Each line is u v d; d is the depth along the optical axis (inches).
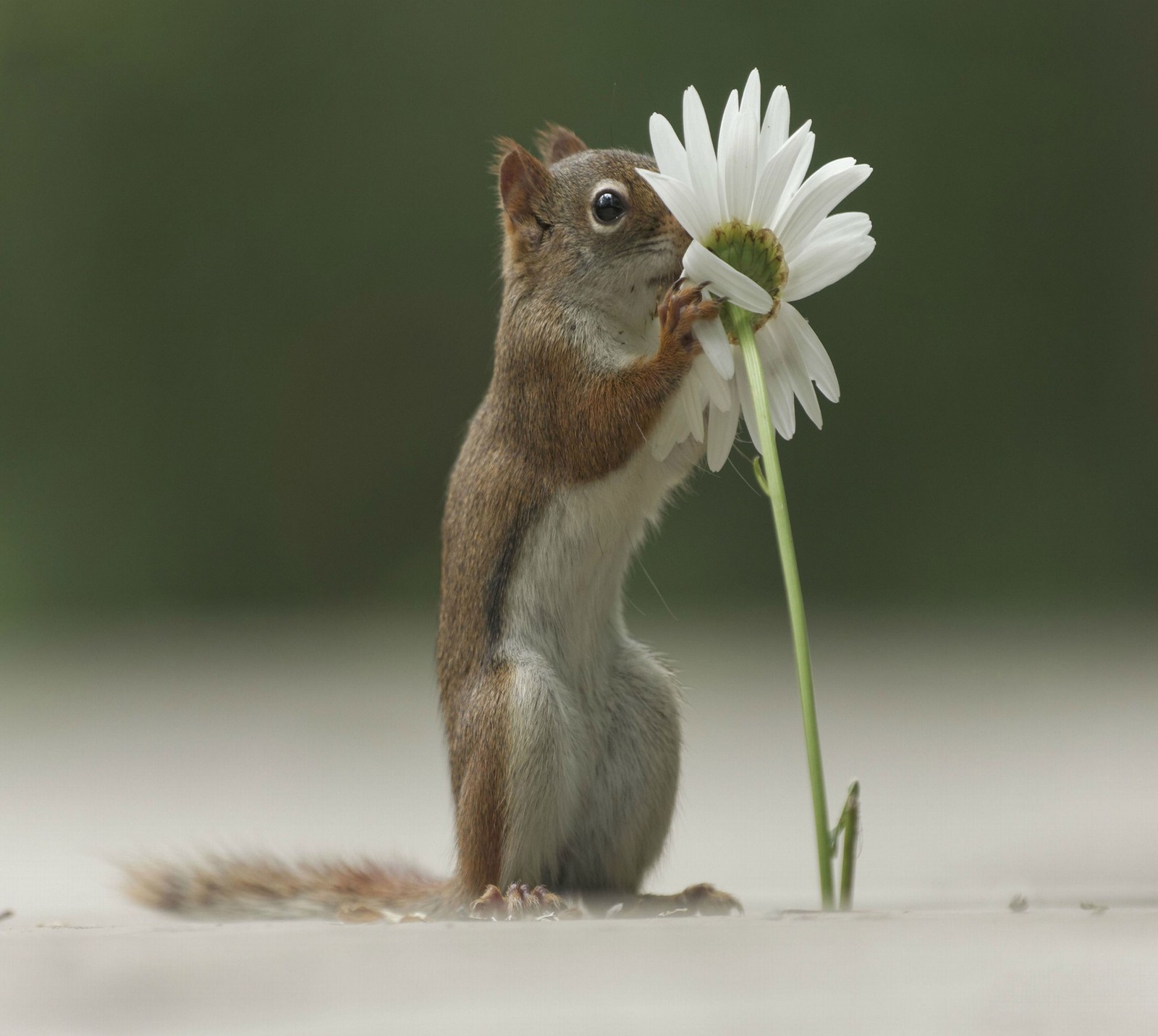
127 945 135.3
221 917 143.2
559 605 142.3
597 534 142.4
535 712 141.3
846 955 132.7
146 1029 110.7
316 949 134.8
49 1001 122.9
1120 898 139.9
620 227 142.9
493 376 143.4
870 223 139.6
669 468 142.6
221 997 121.7
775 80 278.2
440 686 143.0
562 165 143.8
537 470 142.5
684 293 141.3
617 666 142.9
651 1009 111.0
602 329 142.8
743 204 139.4
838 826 137.4
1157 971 121.2
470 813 141.5
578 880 142.4
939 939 134.6
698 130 139.4
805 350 139.7
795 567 138.2
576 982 123.3
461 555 142.8
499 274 145.3
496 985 122.3
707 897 141.3
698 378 141.4
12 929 138.0
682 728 142.9
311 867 143.6
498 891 140.6
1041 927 135.1
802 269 139.6
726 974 124.0
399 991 121.0
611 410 141.8
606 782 142.5
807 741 137.6
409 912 142.7
